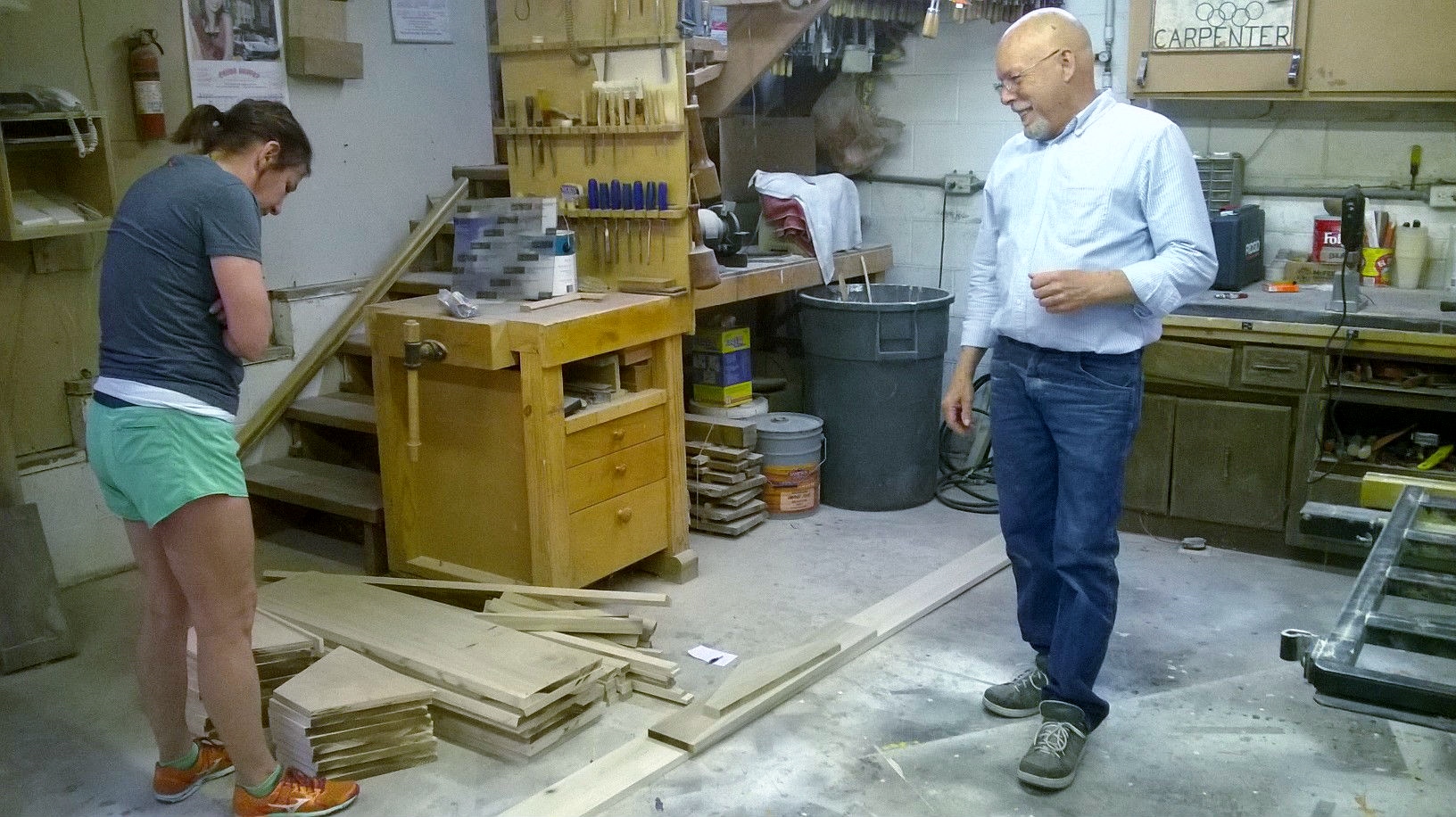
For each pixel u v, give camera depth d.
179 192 2.13
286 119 2.29
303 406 4.07
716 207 4.05
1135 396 2.45
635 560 3.52
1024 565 2.70
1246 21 3.82
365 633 2.88
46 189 3.44
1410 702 1.29
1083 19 4.25
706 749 2.63
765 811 2.41
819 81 4.77
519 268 3.40
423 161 4.52
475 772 2.57
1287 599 3.43
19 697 2.95
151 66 3.57
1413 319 3.39
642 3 3.32
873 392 4.11
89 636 3.29
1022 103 2.42
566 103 3.59
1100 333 2.40
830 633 3.15
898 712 2.80
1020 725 2.73
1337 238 3.95
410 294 4.30
